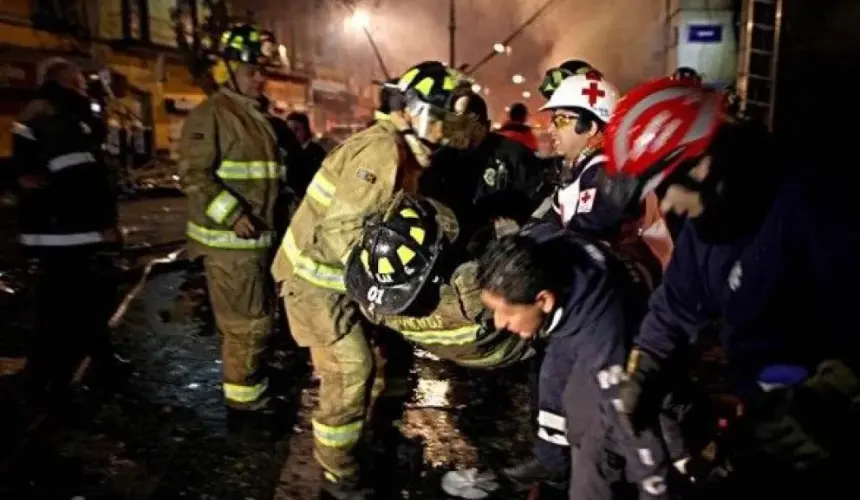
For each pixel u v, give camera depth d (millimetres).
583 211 3324
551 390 3107
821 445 2029
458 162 4520
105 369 5078
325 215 3240
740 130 2115
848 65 7121
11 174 4539
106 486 3592
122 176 17844
